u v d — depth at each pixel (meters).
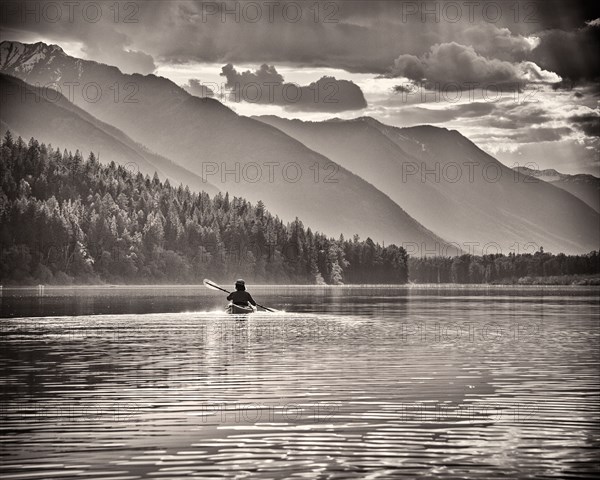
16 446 17.34
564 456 16.62
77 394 23.39
